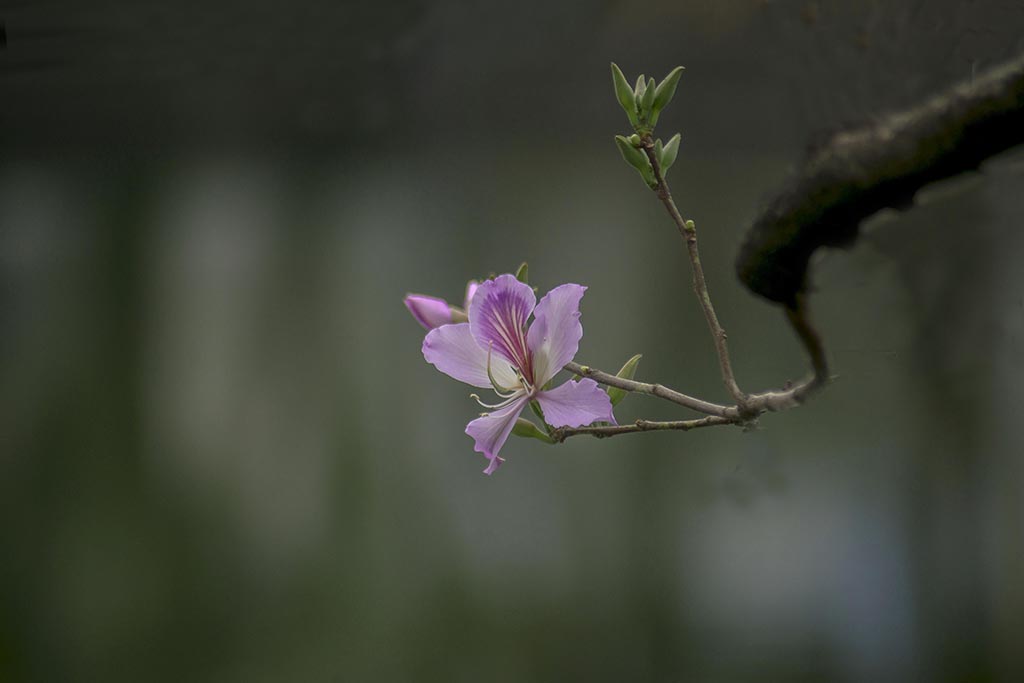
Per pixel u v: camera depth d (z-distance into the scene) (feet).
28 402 23.62
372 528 21.35
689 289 20.03
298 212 25.38
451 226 24.32
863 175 6.86
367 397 23.30
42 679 19.95
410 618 20.13
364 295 24.71
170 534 21.62
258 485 22.38
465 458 22.02
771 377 18.03
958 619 16.02
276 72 16.72
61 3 14.42
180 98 19.08
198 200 25.41
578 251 22.45
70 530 21.67
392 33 16.93
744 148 14.90
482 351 7.38
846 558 16.89
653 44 15.65
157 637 20.54
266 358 24.34
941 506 15.52
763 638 17.65
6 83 17.74
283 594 20.83
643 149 7.20
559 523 20.18
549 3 16.30
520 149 22.39
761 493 16.84
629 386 7.27
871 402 15.06
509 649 19.34
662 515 19.16
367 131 21.85
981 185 7.11
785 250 6.93
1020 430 14.25
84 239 25.31
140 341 24.81
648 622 18.72
